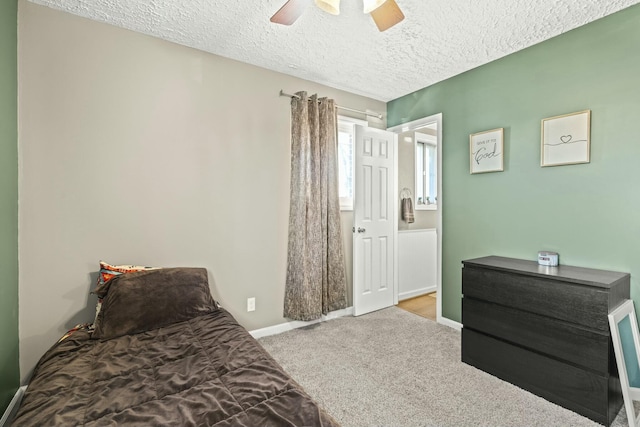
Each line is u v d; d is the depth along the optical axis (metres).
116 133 2.06
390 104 3.58
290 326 2.84
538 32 2.12
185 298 1.94
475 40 2.23
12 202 1.67
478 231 2.70
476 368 2.15
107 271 1.92
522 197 2.39
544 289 1.82
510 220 2.46
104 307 1.75
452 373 2.09
